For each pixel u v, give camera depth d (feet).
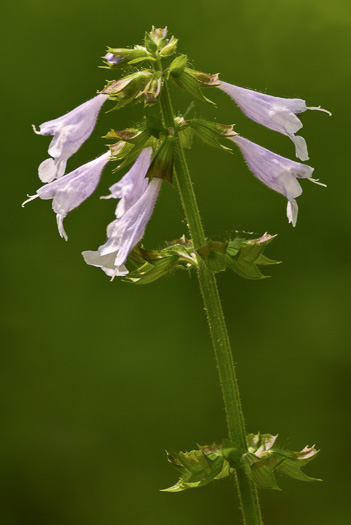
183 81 1.98
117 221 1.98
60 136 2.00
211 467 1.97
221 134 1.98
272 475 1.96
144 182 2.00
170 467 3.85
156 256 2.00
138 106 4.15
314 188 4.16
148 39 1.98
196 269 2.00
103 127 4.17
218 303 1.99
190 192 1.99
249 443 2.00
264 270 4.08
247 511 1.97
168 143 1.96
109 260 1.99
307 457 1.98
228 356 1.98
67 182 2.00
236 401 1.98
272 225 4.12
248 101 2.01
